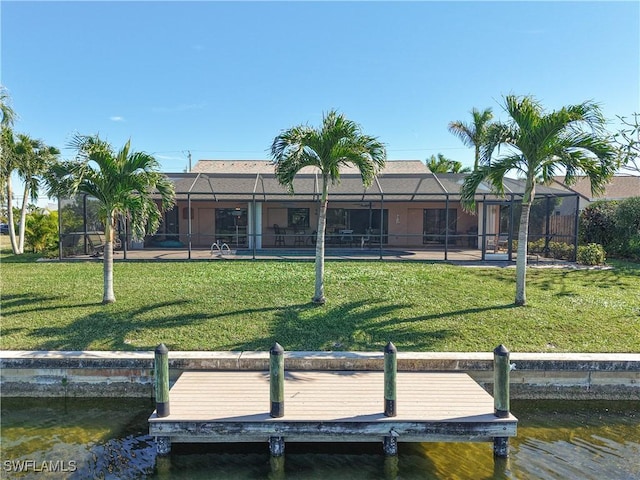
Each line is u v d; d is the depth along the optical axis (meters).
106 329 7.86
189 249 14.70
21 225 18.98
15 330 7.77
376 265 13.48
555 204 19.80
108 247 9.19
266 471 4.97
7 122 13.20
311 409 5.38
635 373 6.72
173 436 5.12
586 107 8.23
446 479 4.82
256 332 7.81
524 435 5.79
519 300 9.19
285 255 16.17
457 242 21.94
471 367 6.73
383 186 18.66
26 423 6.01
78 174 8.31
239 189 18.05
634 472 4.95
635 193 28.16
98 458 5.18
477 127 25.80
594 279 11.70
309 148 8.95
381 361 6.77
